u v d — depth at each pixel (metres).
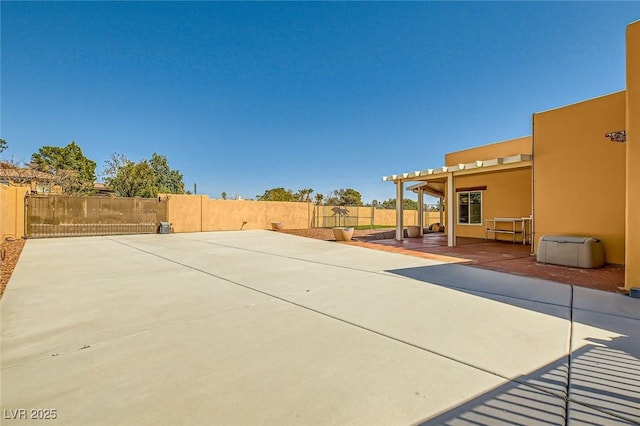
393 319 3.83
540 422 1.91
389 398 2.17
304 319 3.84
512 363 2.69
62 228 15.45
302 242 12.95
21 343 3.12
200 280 6.05
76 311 4.15
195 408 2.06
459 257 8.99
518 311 4.13
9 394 2.22
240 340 3.20
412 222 27.75
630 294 4.86
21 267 7.30
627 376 2.46
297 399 2.16
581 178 8.34
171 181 37.72
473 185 14.95
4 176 22.06
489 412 2.01
